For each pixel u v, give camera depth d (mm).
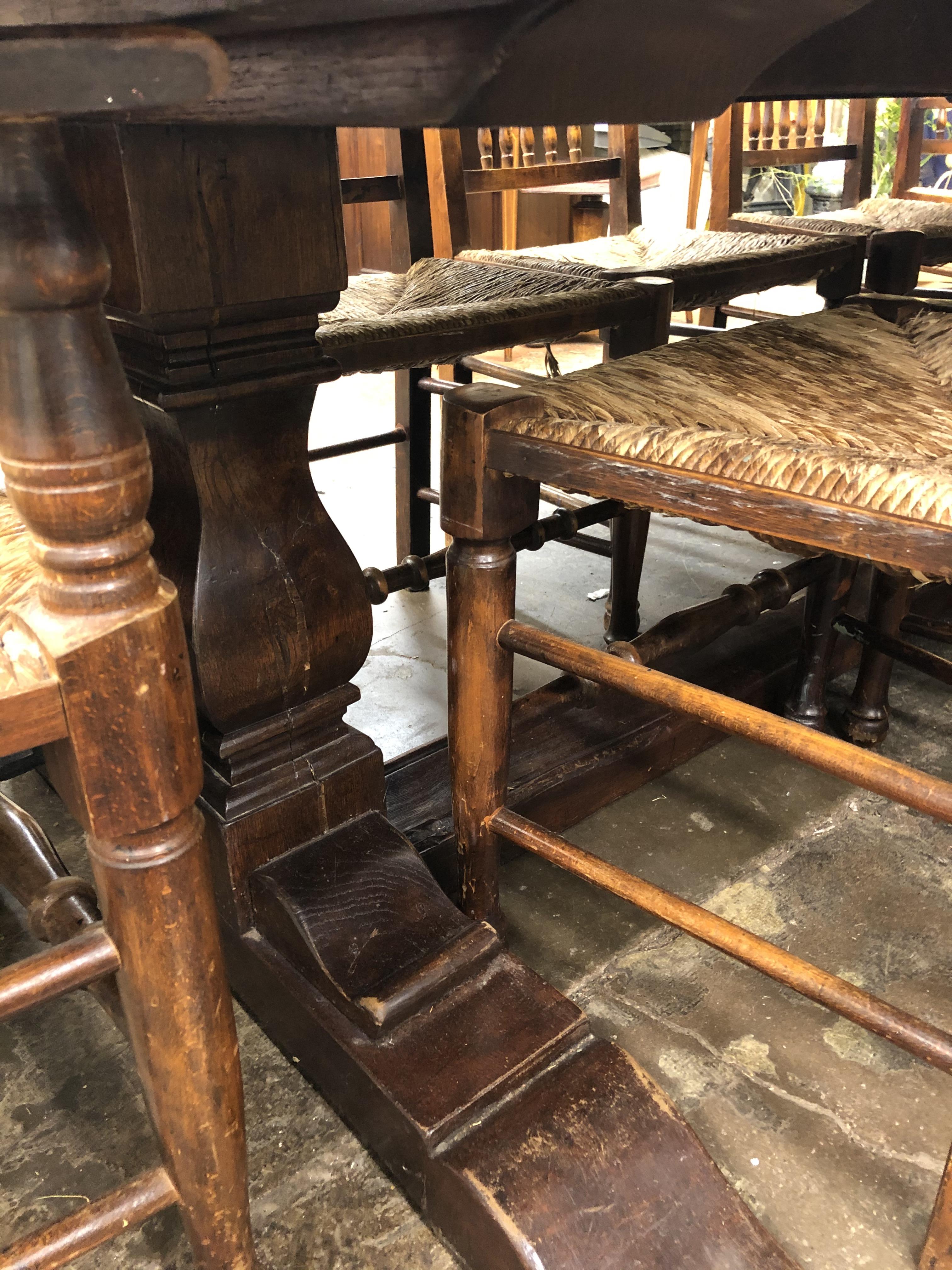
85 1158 798
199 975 548
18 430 425
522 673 1519
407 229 1571
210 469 772
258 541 807
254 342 756
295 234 736
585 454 708
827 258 1604
